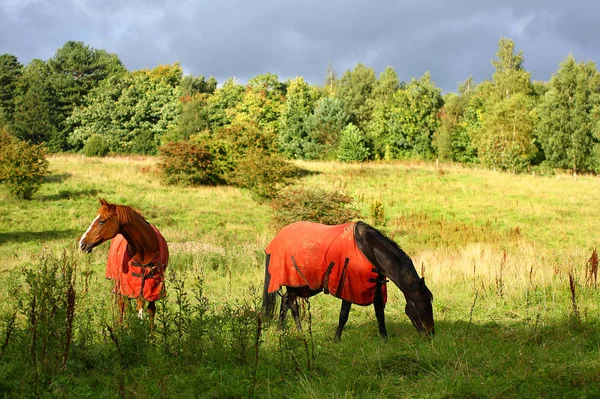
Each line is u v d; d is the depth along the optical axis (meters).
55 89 71.81
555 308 8.88
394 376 5.26
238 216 27.64
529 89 67.81
